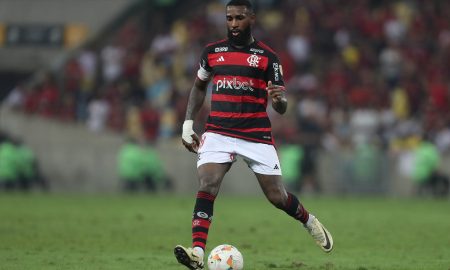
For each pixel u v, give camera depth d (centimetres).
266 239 3919
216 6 10669
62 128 8512
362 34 9962
